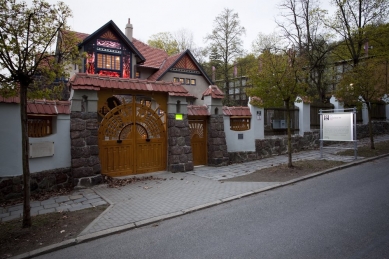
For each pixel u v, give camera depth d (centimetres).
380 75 1288
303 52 1850
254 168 1002
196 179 854
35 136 739
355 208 541
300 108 1392
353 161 1012
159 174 927
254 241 418
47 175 740
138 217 540
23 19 474
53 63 532
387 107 1944
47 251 415
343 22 1848
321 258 357
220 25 2967
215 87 1109
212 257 375
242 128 1184
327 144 1480
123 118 891
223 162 1074
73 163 765
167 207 596
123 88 866
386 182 729
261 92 905
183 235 457
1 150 668
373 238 407
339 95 1292
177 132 973
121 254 400
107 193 719
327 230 443
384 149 1232
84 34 1870
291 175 852
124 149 894
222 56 2998
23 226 492
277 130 1306
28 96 528
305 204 583
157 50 2470
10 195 677
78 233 470
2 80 474
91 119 813
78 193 725
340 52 2066
